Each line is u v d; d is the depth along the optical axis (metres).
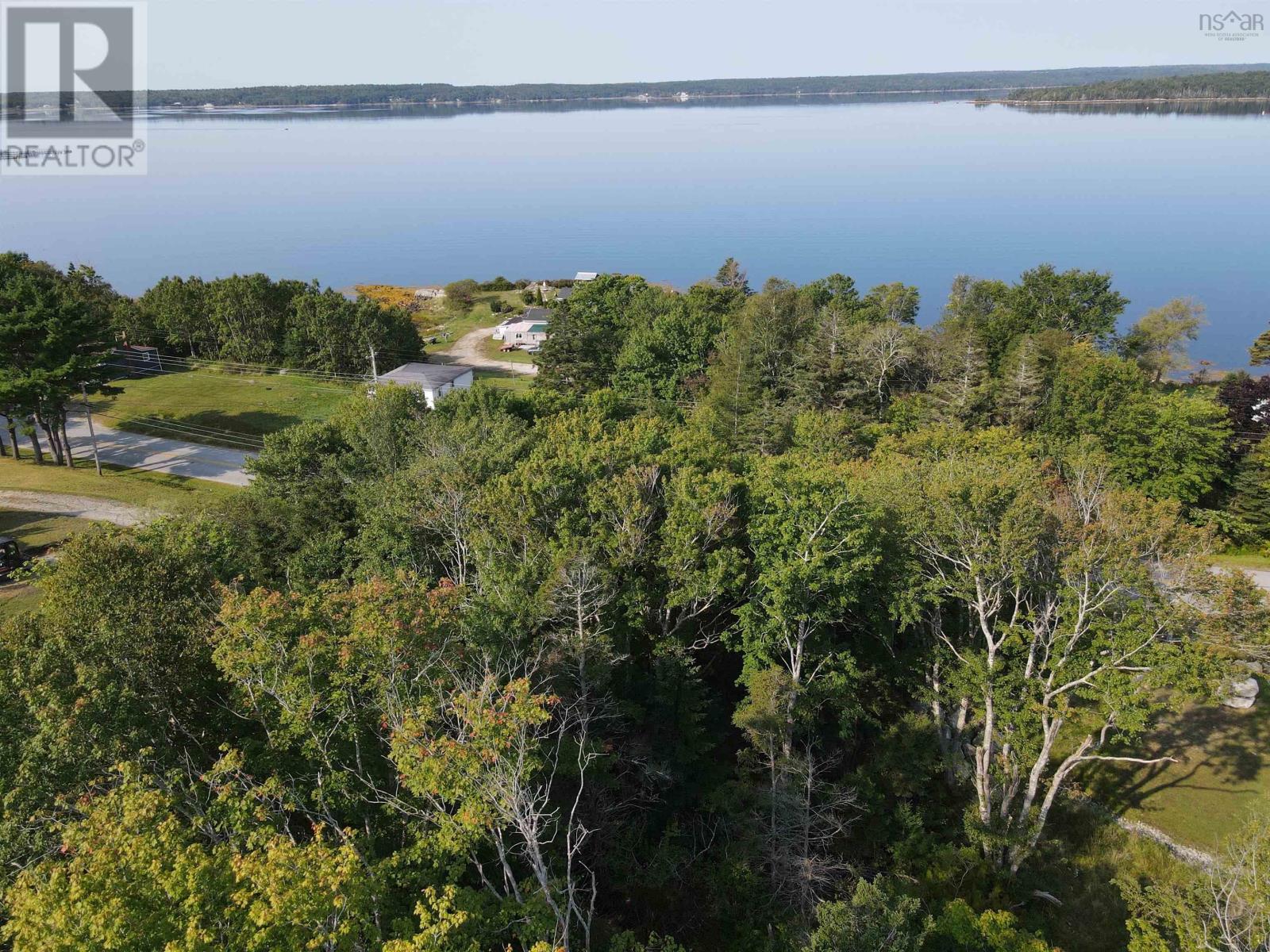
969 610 34.75
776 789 26.98
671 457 41.91
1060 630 30.62
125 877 13.31
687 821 29.61
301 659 20.50
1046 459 46.75
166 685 22.14
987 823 30.61
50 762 18.22
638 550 32.28
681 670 30.58
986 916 23.36
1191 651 26.62
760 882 26.03
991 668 30.86
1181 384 87.81
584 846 25.17
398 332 107.50
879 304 104.69
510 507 33.34
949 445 53.66
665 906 26.31
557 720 25.20
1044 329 80.00
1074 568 29.08
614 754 26.55
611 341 103.25
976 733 36.03
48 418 65.06
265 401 85.88
